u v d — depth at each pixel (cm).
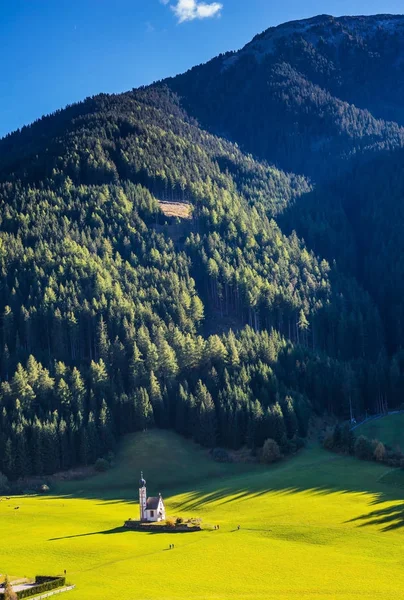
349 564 12619
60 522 16662
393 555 13012
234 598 11075
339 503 16888
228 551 13562
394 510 15838
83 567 12838
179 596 11181
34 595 11200
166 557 13300
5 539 14975
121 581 11925
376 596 11081
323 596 11106
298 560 12925
